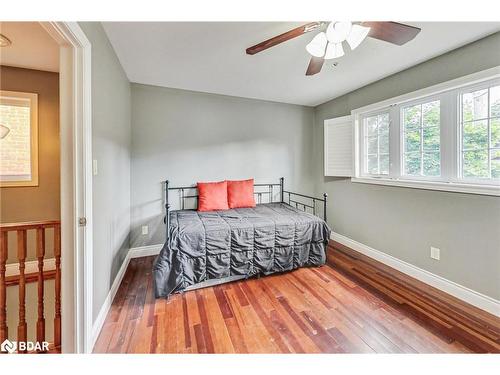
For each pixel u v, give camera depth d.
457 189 2.02
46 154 2.63
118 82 2.29
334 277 2.43
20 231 1.42
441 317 1.79
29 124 2.56
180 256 2.08
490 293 1.84
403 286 2.24
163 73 2.63
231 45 2.03
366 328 1.67
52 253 2.59
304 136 3.95
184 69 2.52
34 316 2.38
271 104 3.71
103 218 1.77
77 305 1.37
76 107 1.34
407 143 2.56
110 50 1.97
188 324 1.71
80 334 1.38
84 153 1.37
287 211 3.05
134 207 2.98
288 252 2.50
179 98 3.16
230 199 3.27
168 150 3.13
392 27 1.39
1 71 2.45
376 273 2.52
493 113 1.87
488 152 1.91
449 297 2.05
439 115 2.23
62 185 1.35
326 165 3.62
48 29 1.19
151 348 1.49
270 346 1.51
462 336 1.59
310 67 1.92
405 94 2.44
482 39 1.84
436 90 2.15
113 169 2.09
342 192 3.42
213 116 3.36
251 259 2.35
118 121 2.29
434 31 1.75
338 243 3.48
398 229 2.59
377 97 2.81
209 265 2.20
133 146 2.96
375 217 2.88
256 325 1.70
